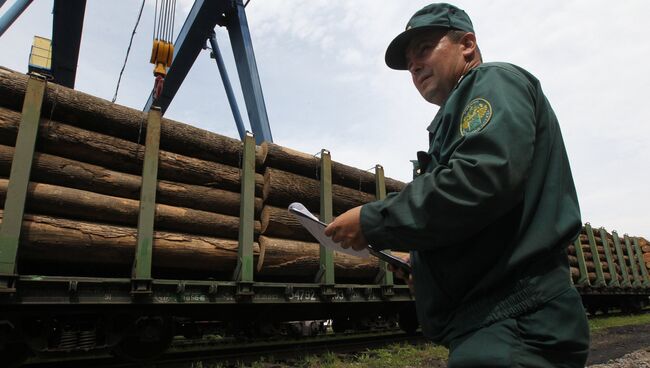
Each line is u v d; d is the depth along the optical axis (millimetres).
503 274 1008
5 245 4188
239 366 5512
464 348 1022
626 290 17594
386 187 8836
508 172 916
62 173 4930
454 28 1348
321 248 7031
